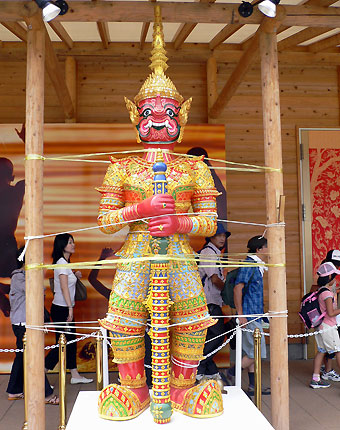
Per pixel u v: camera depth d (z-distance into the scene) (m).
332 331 4.95
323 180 6.51
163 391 2.85
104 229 3.03
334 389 5.02
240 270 4.75
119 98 6.33
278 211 3.70
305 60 6.34
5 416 4.26
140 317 2.97
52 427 3.99
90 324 5.68
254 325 4.70
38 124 3.56
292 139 6.53
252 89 6.52
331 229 6.46
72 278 5.21
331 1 3.85
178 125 3.16
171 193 3.02
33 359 3.42
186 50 6.10
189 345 3.00
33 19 3.53
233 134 6.45
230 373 4.94
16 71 6.26
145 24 5.18
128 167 3.11
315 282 6.39
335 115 6.62
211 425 2.83
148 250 2.95
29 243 3.48
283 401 3.62
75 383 5.20
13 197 5.71
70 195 5.70
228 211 6.35
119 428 2.79
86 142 5.76
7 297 5.64
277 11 3.80
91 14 3.77
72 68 6.11
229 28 5.21
